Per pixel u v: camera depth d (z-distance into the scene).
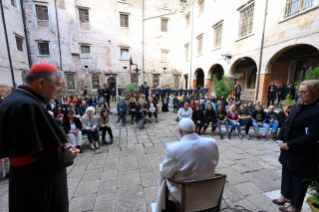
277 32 6.76
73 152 1.21
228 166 2.93
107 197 2.11
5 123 0.86
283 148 1.69
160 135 4.98
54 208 1.04
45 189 0.98
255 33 7.86
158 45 17.00
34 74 0.97
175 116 8.03
